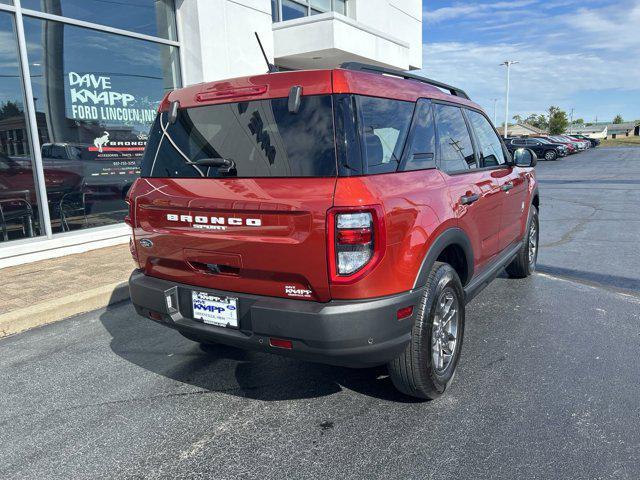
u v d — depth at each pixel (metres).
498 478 2.36
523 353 3.72
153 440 2.77
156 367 3.69
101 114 7.79
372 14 14.81
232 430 2.84
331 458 2.55
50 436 2.82
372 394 3.20
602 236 8.25
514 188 4.63
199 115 2.96
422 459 2.52
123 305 5.16
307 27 10.55
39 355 3.94
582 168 26.00
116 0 7.89
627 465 2.42
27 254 6.53
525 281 5.59
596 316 4.46
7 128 6.60
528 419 2.85
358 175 2.47
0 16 6.45
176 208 2.85
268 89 2.73
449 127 3.60
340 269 2.40
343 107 2.55
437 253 2.87
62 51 7.20
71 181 7.39
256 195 2.56
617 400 3.02
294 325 2.47
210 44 8.98
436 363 3.02
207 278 2.82
